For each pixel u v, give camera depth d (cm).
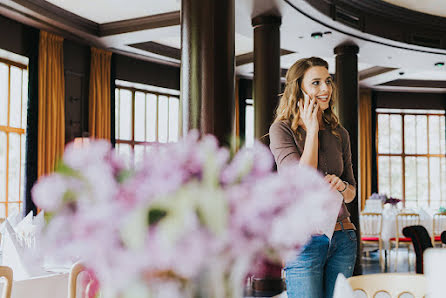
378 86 1292
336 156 212
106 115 927
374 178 1317
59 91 838
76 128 881
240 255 64
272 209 64
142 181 62
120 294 62
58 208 59
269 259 66
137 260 60
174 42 981
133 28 820
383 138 1364
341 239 201
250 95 1188
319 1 698
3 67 780
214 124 458
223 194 64
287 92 211
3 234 292
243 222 63
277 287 634
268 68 690
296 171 69
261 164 67
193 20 469
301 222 65
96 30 843
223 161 66
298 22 735
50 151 811
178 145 66
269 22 696
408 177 1370
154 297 62
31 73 791
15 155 800
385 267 895
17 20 770
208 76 462
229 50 475
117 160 63
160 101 1084
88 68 909
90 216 58
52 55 825
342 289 105
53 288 273
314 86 204
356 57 853
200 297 64
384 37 817
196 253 60
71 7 776
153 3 757
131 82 995
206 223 62
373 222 905
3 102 780
